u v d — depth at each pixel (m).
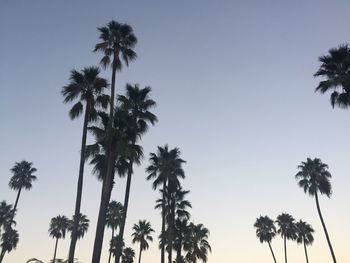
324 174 60.81
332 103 33.09
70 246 26.36
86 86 31.45
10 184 66.94
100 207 27.34
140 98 37.34
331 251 54.19
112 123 30.66
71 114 30.92
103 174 31.27
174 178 45.84
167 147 47.72
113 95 31.50
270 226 84.00
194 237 57.88
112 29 34.28
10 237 68.00
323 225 56.56
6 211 70.25
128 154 30.34
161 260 41.50
